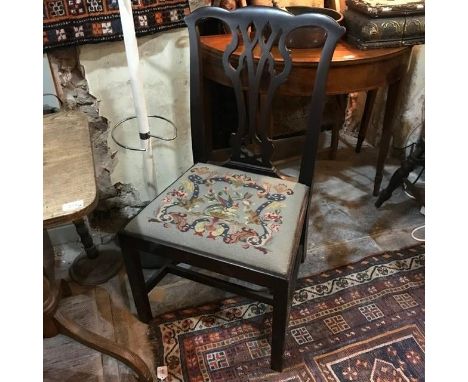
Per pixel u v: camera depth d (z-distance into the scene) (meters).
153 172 1.28
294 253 0.89
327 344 1.13
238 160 1.15
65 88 1.24
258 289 1.31
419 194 1.59
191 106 1.10
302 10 1.38
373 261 1.40
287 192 1.03
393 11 1.19
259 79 1.01
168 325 1.20
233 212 0.96
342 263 1.39
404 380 1.04
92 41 1.13
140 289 1.10
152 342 1.15
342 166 1.94
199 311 1.24
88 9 1.08
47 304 0.83
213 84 1.73
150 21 1.15
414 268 1.37
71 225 1.45
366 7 1.21
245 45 0.99
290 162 1.97
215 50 1.22
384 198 1.63
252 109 1.06
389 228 1.56
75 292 1.31
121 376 1.08
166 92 1.34
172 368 1.08
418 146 1.50
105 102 1.29
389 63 1.26
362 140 1.98
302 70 1.19
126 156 1.43
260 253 0.86
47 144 0.83
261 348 1.13
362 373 1.06
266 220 0.94
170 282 1.34
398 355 1.10
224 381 1.05
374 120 2.04
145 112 1.14
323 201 1.70
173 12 1.18
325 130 2.13
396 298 1.26
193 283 1.33
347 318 1.20
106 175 1.44
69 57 1.19
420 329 1.17
